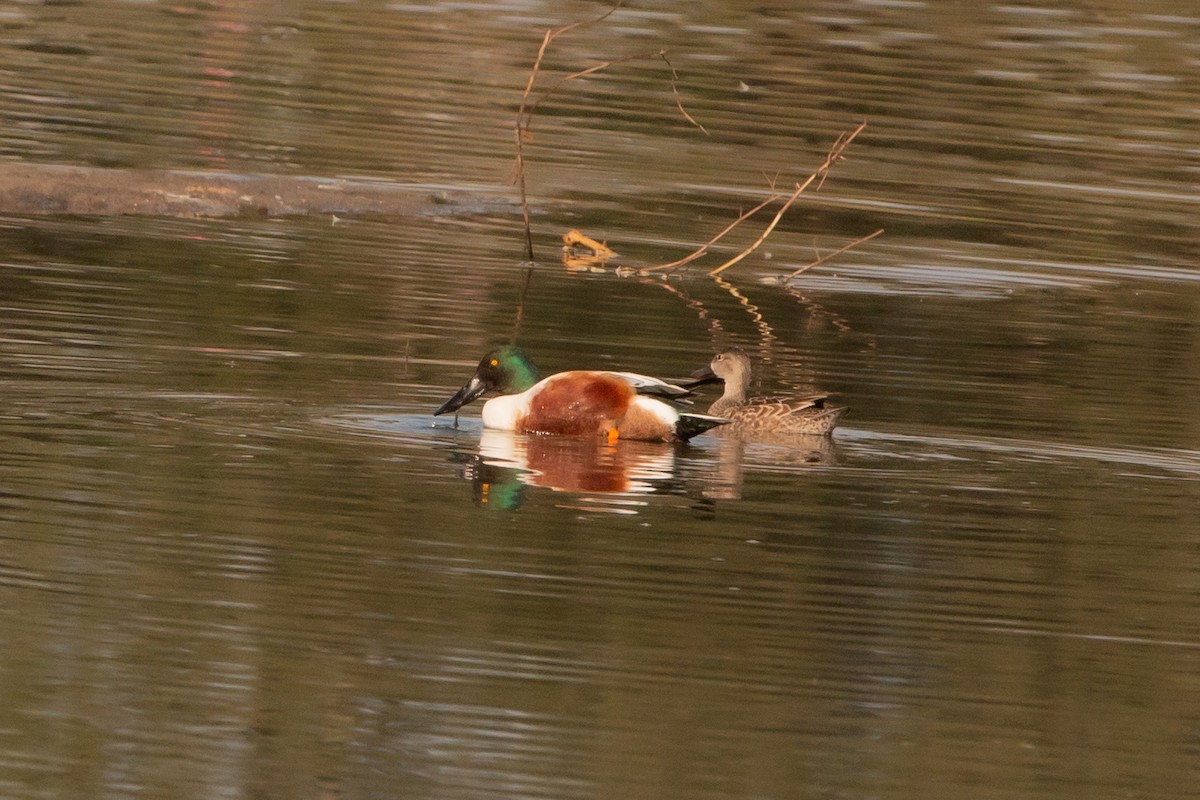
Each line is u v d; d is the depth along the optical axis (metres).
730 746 8.96
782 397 15.09
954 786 8.67
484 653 9.88
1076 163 30.06
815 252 24.17
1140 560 11.96
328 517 11.98
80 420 13.87
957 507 12.95
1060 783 8.76
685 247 24.06
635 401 14.50
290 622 10.19
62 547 11.11
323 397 15.18
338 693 9.30
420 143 28.80
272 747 8.78
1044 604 11.05
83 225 22.27
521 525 12.02
